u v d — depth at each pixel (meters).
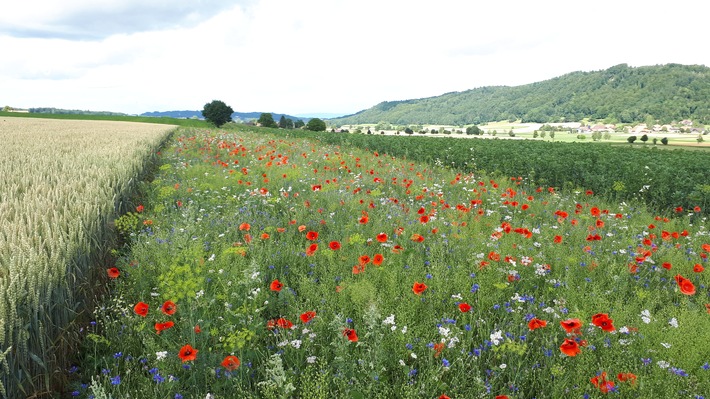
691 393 3.03
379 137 34.66
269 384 2.87
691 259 5.93
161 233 6.07
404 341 3.52
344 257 5.34
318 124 108.12
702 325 3.83
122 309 3.93
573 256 5.69
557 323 3.99
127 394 2.95
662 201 11.04
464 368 3.26
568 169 13.84
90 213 5.09
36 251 3.74
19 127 36.09
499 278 4.72
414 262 5.43
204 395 3.10
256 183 10.52
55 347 3.32
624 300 4.82
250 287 4.26
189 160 15.59
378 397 2.93
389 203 8.73
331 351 3.62
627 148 30.38
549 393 3.17
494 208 9.49
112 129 35.34
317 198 9.15
